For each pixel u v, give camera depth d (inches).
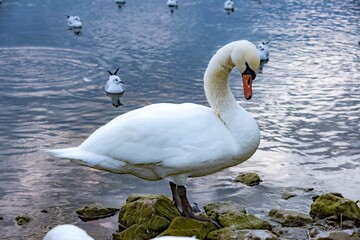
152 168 122.6
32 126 174.2
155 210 127.6
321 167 154.4
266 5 356.5
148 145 120.3
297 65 235.5
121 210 131.0
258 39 276.7
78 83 209.9
